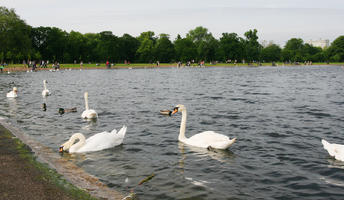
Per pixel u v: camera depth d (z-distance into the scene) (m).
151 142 10.89
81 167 8.30
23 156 8.68
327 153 9.55
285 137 11.47
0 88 31.48
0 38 83.69
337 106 18.47
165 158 9.11
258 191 6.82
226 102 20.72
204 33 165.88
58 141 10.90
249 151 9.80
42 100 22.22
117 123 14.09
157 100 21.97
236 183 7.25
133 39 159.50
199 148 10.16
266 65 141.88
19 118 15.09
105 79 45.19
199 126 13.45
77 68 88.19
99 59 141.62
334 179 7.50
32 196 6.14
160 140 11.16
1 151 9.09
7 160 8.30
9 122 14.02
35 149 9.80
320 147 10.18
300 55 197.12
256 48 169.50
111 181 7.31
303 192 6.78
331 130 12.48
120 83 37.69
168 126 13.47
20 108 18.39
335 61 195.88
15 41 85.56
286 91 27.61
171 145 10.52
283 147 10.20
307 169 8.17
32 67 81.75
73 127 13.23
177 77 50.25
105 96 24.47
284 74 60.44
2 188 6.48
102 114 16.36
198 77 50.22
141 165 8.48
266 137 11.50
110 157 9.20
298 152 9.65
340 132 12.14
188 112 16.88
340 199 6.45
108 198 6.33
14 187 6.55
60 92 27.66
